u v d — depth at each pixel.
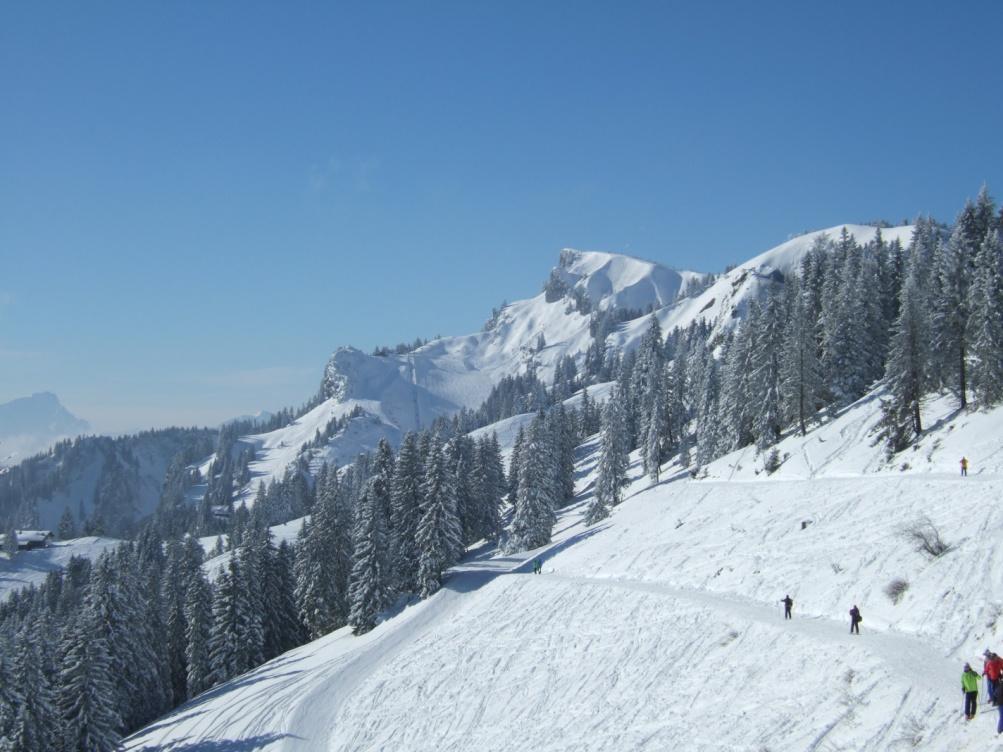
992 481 39.50
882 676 27.06
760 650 33.78
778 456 64.56
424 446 78.69
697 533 54.69
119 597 64.25
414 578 68.31
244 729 49.38
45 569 168.38
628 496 89.12
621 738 34.00
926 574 32.84
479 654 49.53
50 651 55.09
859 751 24.62
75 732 50.41
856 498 46.16
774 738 27.80
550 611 50.53
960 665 26.48
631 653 40.44
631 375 125.25
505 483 106.75
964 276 56.00
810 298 82.88
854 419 62.22
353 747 44.22
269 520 176.25
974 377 52.22
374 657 55.38
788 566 41.56
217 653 71.19
